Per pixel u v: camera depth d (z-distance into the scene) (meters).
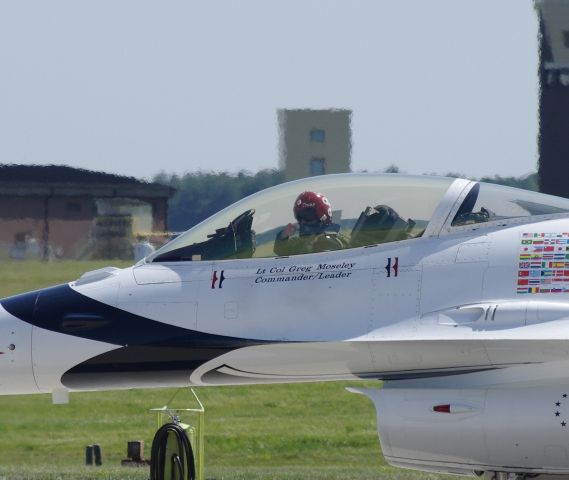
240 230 44.59
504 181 121.31
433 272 42.12
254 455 71.44
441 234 43.06
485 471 42.31
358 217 43.84
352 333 42.03
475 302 41.31
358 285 42.62
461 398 41.25
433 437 41.47
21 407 85.25
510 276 41.38
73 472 58.28
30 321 44.81
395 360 42.38
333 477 56.56
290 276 43.41
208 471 61.28
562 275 40.97
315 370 43.69
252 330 43.12
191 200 131.00
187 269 44.62
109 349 44.25
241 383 45.16
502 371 41.66
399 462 42.47
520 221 42.75
